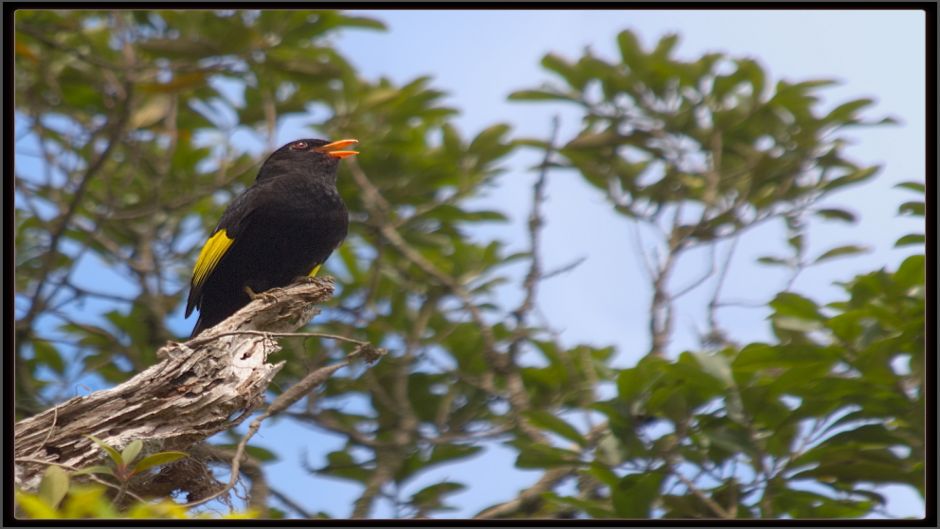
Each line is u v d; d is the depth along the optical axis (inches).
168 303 617.6
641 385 397.4
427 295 597.0
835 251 507.5
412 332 583.5
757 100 599.5
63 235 585.0
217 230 459.5
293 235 462.3
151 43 547.8
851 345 388.5
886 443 378.9
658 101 611.5
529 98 609.0
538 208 538.3
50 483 233.8
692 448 400.5
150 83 559.5
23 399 546.0
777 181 579.2
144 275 594.2
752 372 395.2
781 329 420.8
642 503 387.5
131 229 621.3
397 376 557.6
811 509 381.7
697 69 605.6
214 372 311.6
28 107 607.8
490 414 569.3
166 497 309.1
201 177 626.2
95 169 543.2
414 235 609.0
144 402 302.5
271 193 457.4
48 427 294.4
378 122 617.6
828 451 376.8
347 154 499.2
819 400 379.9
